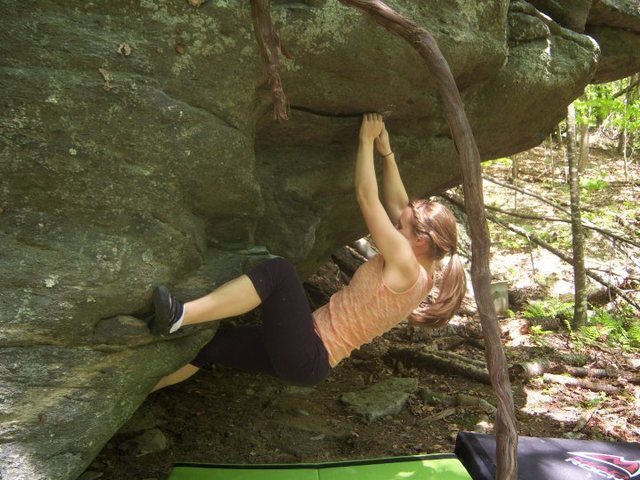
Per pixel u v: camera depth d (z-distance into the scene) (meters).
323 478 3.26
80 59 2.28
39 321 2.19
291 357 2.60
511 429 2.04
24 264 2.20
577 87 3.99
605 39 4.54
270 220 3.26
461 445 3.46
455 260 2.89
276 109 2.28
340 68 2.84
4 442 2.13
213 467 3.36
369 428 4.41
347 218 3.80
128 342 2.38
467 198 2.24
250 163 2.71
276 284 2.56
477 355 5.90
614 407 5.05
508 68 3.57
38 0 2.24
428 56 2.30
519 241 9.42
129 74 2.35
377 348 5.82
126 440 3.87
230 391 4.76
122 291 2.33
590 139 17.64
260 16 2.20
